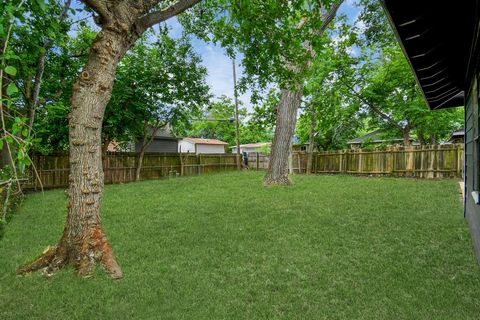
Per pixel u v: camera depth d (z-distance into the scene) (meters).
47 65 7.77
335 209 5.16
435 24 2.08
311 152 13.62
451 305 2.07
